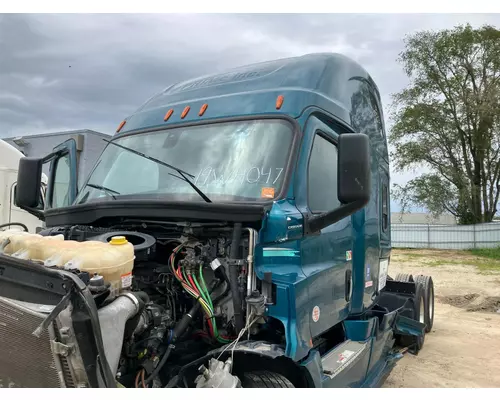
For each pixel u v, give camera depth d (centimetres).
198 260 311
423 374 625
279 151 357
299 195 346
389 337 554
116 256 256
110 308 239
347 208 312
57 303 217
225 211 304
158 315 283
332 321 390
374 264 531
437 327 892
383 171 612
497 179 3234
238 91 415
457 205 3272
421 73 3350
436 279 1486
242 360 293
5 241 272
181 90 468
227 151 374
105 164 437
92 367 212
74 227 358
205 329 313
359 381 425
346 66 487
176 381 277
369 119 534
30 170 410
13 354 228
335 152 427
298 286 310
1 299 227
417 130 3344
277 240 310
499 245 2734
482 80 3238
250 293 292
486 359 694
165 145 407
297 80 405
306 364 303
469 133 3234
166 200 346
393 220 4103
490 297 1167
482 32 3150
